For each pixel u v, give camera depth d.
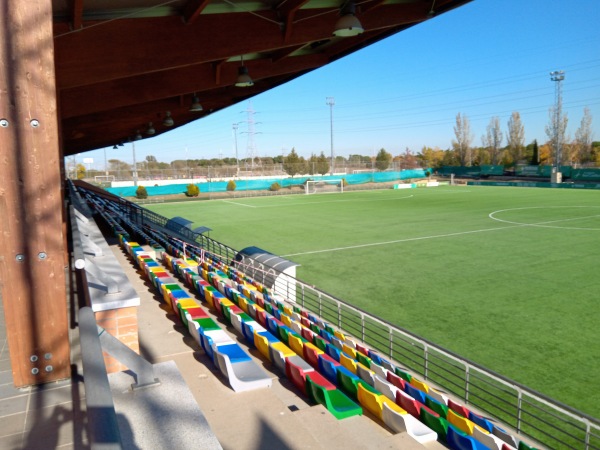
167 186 50.16
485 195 44.75
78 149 30.92
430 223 26.59
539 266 15.62
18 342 3.11
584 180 54.53
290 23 7.27
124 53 6.83
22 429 2.74
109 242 13.20
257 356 5.98
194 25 7.10
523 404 6.88
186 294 7.05
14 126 2.76
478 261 16.53
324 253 18.62
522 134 74.62
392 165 72.94
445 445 4.86
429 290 12.94
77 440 2.65
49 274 3.06
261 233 24.28
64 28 5.96
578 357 8.43
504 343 9.14
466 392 6.68
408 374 6.92
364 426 4.04
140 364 2.88
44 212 2.95
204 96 13.80
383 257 17.56
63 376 3.25
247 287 10.84
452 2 7.76
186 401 2.77
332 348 6.92
